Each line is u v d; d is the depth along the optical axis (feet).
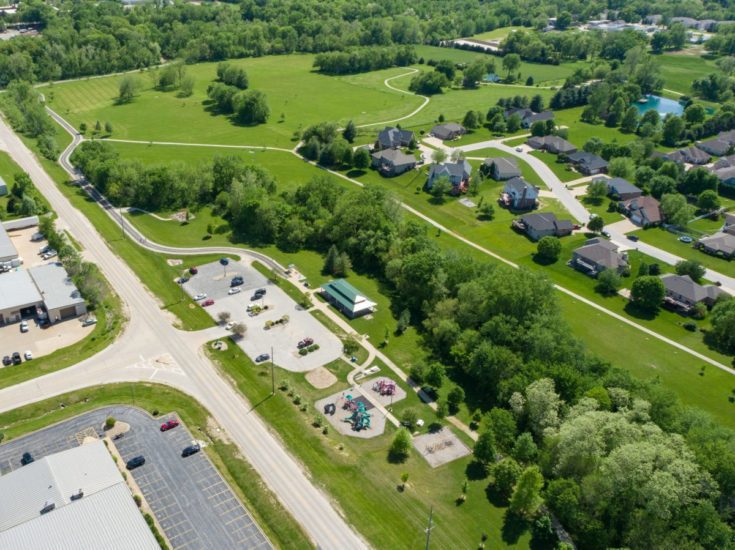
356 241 571.69
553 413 361.92
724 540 287.89
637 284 536.42
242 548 298.56
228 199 641.81
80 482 311.88
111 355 431.02
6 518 291.58
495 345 424.46
